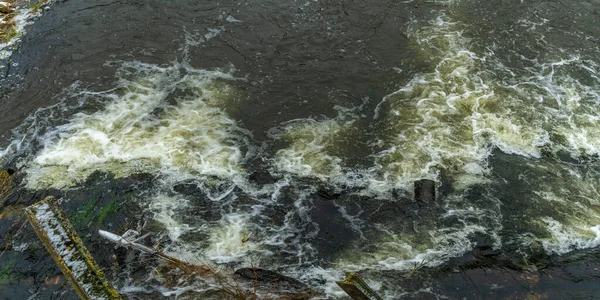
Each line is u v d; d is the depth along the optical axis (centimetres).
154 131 827
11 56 966
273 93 895
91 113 855
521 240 658
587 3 1078
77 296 588
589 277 604
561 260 631
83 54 969
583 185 734
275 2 1095
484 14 1062
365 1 1100
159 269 621
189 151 793
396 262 636
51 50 977
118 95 888
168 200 718
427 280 610
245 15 1060
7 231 666
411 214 697
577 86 902
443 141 807
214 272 622
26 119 845
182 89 902
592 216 689
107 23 1039
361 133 825
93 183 738
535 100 876
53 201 459
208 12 1067
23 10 1085
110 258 632
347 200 719
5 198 714
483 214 694
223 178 753
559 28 1021
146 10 1071
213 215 699
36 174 752
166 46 987
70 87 903
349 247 658
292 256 648
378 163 775
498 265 627
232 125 840
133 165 767
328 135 821
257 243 663
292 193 730
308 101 881
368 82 915
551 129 825
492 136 814
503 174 752
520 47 983
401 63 953
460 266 627
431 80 918
